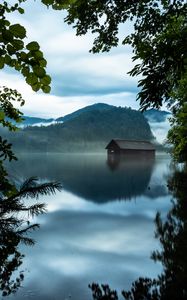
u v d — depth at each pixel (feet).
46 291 22.71
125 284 26.23
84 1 34.37
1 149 13.23
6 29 5.61
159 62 20.59
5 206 15.49
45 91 6.20
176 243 39.75
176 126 87.45
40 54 5.88
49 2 6.29
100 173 179.93
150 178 147.23
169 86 20.75
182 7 29.37
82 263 31.63
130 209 69.41
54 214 62.28
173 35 20.70
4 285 22.88
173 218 57.26
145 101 20.61
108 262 32.63
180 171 161.79
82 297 22.68
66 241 40.68
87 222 55.21
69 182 128.88
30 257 30.50
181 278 27.35
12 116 17.92
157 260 33.24
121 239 43.16
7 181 15.16
